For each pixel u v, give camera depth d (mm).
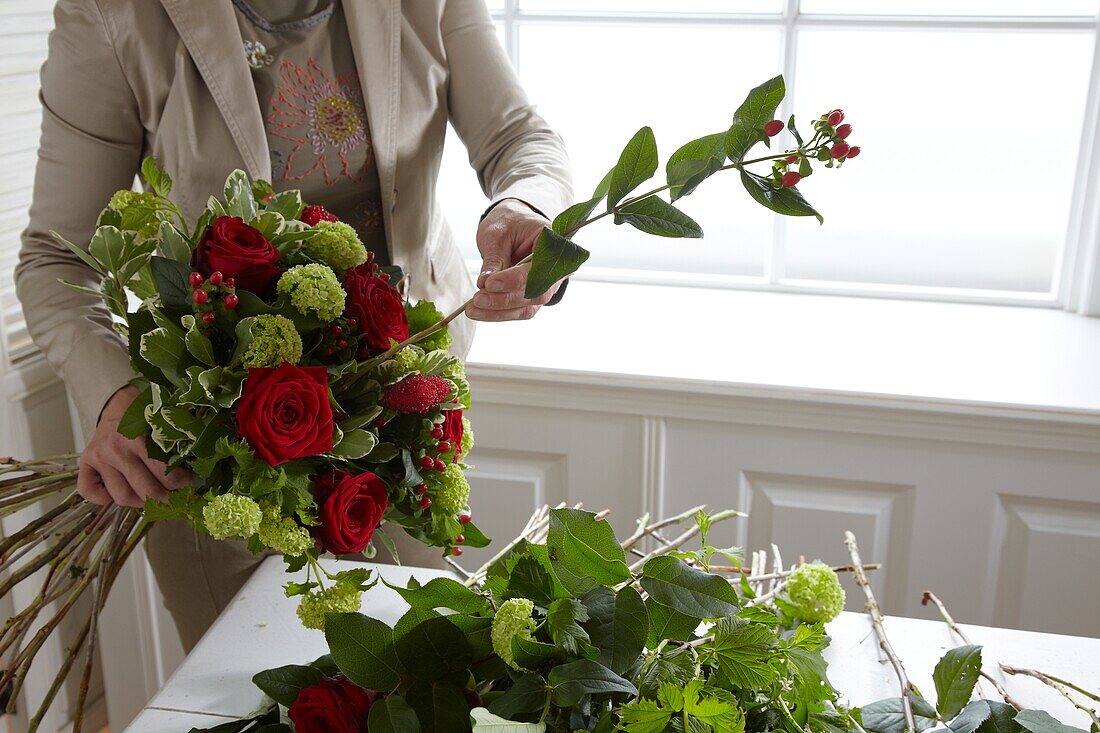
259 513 858
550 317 2170
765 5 2121
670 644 922
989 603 1906
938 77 2090
